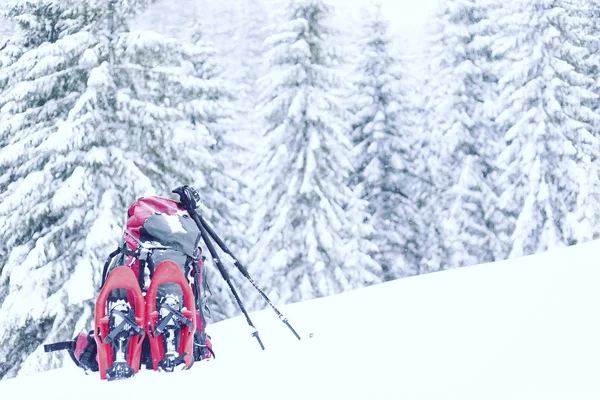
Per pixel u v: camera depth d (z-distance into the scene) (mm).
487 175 26547
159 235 3271
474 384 1732
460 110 26500
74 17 14297
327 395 1782
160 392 2168
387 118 27297
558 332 2256
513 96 23047
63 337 12602
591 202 22109
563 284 3338
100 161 12641
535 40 23359
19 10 14906
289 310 5352
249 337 4430
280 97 21016
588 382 1616
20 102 13688
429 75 30406
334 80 21031
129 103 13555
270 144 20891
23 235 13594
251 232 20422
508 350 2100
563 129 22953
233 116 22219
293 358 2525
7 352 13930
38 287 12742
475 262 25812
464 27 27125
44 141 12617
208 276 18188
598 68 27547
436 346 2354
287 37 21062
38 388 2900
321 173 20766
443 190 27156
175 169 14320
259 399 1832
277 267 19359
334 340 2953
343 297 5320
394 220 26562
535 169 22406
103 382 2701
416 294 4289
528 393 1589
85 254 12289
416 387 1764
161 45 14008
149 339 2885
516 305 2994
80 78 13672
